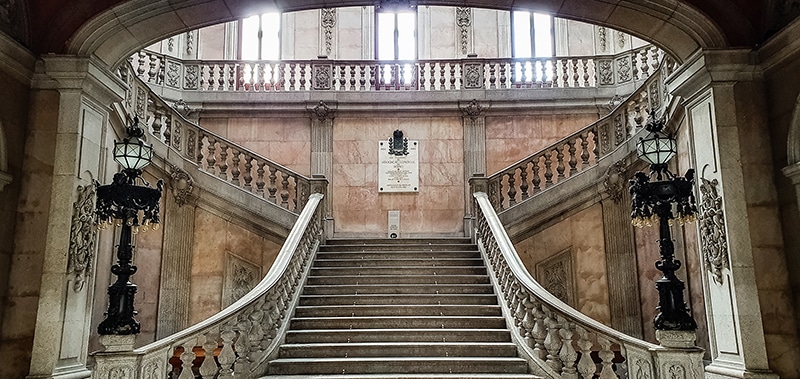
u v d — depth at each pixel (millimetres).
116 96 6496
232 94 13148
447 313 8117
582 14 6734
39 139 5801
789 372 5543
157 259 9930
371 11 15453
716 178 6117
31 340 5418
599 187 10523
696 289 7707
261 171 11211
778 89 5918
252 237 11008
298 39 15312
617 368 7707
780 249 5797
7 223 5516
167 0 5988
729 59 6102
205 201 10727
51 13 5988
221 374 5852
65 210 5676
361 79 13250
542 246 10859
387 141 13070
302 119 13164
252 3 6441
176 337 5434
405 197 12891
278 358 7102
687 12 6109
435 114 13133
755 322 5641
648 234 9859
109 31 6047
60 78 5852
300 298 8523
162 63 13109
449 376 6395
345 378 6371
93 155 6199
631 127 10125
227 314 5992
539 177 11992
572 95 12938
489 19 15453
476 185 10812
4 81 5527
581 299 10516
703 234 6430
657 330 5117
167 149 9727
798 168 5531
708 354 7328
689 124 6840
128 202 5207
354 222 12797
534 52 15461
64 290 5574
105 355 4797
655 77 9086
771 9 6035
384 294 8664
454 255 9953
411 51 15445
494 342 7422
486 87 13289
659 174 5465
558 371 6227
